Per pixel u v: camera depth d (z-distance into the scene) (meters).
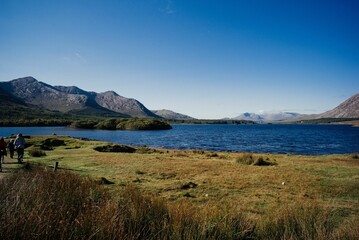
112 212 5.45
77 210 5.67
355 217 10.04
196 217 6.05
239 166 25.42
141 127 182.88
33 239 4.09
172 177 19.56
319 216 6.68
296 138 99.88
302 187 16.66
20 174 9.67
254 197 13.91
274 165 27.08
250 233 6.09
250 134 127.44
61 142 48.72
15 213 4.63
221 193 14.76
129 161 27.73
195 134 127.25
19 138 22.05
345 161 31.62
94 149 41.06
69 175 9.88
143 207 6.28
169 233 5.30
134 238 4.87
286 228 5.97
